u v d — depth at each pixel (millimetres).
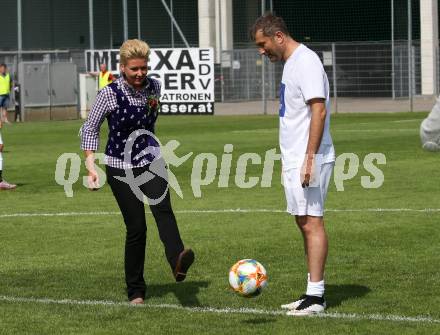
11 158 34500
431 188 24328
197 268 15141
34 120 58938
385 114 57312
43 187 26328
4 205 22922
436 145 30109
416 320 11711
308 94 11852
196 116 58344
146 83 12672
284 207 21703
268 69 69500
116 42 83625
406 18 82625
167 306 12664
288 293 13297
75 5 82500
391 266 15039
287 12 84250
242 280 11430
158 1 84188
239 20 81812
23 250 17016
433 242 17078
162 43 84375
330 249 16500
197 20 83562
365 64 65562
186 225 19422
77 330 11492
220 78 69188
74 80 61156
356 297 13008
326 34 84125
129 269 12883
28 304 12875
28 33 81125
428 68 67312
